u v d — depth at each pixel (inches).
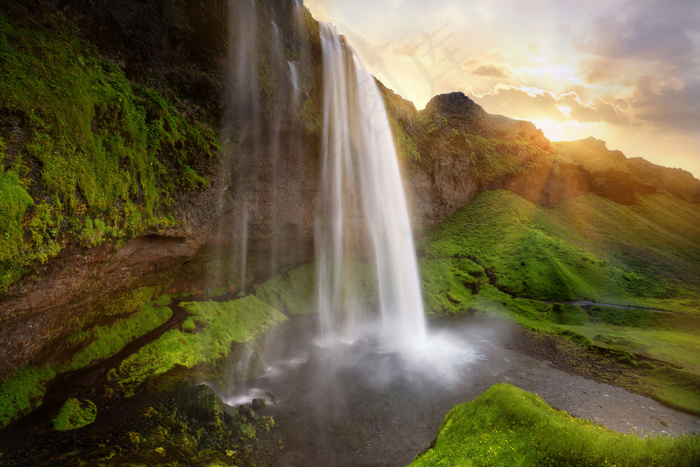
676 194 5625.0
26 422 757.9
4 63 731.4
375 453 895.7
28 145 731.4
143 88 1109.7
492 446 628.1
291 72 1566.2
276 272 1939.0
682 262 3277.6
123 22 1080.8
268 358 1423.5
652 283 2684.5
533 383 1365.7
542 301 2375.7
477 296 2459.4
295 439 923.4
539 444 607.8
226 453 806.5
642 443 564.4
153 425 818.8
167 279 1309.1
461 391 1267.2
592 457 553.3
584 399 1248.2
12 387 791.7
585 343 1775.3
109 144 931.3
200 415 877.8
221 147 1328.7
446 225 3346.5
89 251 871.1
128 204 968.3
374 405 1135.0
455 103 4596.5
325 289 2033.7
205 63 1286.9
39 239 733.3
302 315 1819.6
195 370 1072.2
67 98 828.6
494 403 761.0
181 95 1234.6
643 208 4658.0
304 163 1731.1
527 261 2691.9
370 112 2244.1
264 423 959.6
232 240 1485.0
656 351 1637.6
